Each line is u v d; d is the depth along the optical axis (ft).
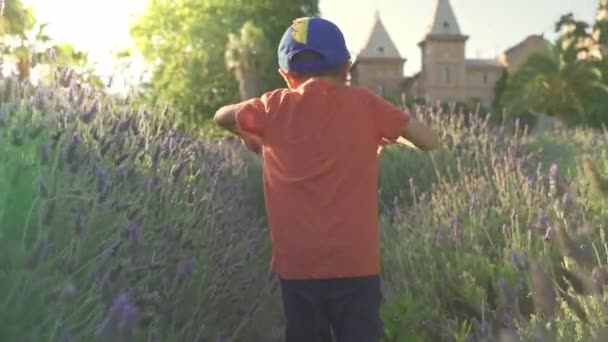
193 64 116.47
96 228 10.35
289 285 10.61
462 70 360.07
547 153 32.30
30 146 10.73
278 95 11.07
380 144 11.28
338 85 10.90
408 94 371.35
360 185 10.55
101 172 10.59
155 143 15.64
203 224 14.03
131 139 15.17
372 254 10.59
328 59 10.84
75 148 10.21
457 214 17.30
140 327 8.74
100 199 10.27
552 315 9.10
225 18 121.08
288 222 10.53
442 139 27.76
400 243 17.54
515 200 17.22
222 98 117.29
